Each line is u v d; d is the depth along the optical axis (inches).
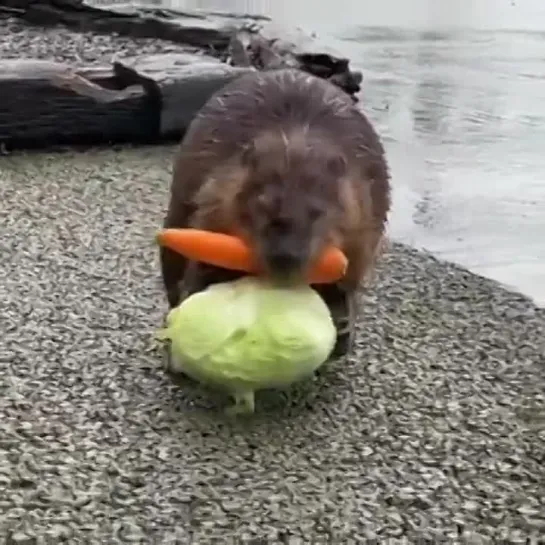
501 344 69.7
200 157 60.6
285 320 55.9
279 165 56.9
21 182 100.3
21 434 56.2
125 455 54.9
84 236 86.3
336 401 60.9
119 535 49.1
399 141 128.2
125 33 156.9
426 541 49.7
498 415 60.4
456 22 261.6
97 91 113.0
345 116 61.6
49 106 110.3
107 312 71.0
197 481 53.1
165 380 62.1
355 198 59.8
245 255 56.7
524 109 150.3
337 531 50.0
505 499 52.9
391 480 53.9
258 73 65.0
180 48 145.6
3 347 65.4
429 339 69.7
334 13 270.2
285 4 279.3
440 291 78.2
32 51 141.2
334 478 53.9
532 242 93.0
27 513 50.2
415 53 203.2
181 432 57.1
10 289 74.4
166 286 64.6
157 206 94.9
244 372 56.2
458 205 102.9
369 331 70.2
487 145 128.1
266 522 50.4
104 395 60.4
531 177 113.7
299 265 55.3
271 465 54.7
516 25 258.7
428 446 57.0
